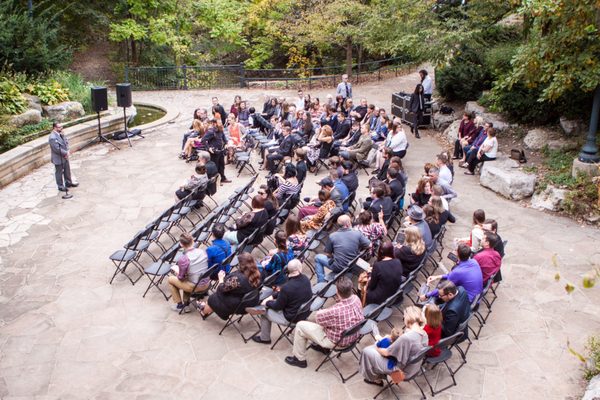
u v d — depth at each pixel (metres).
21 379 6.89
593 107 11.67
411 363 6.25
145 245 9.46
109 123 17.16
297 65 29.70
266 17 27.73
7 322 8.02
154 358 7.26
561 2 10.30
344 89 19.00
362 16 22.44
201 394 6.62
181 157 15.10
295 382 6.83
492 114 15.62
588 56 10.94
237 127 14.90
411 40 16.77
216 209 10.49
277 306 7.16
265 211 9.36
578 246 10.18
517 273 9.31
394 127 13.70
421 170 14.09
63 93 17.67
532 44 11.67
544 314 8.22
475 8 16.69
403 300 8.44
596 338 7.57
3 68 17.12
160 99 22.84
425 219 9.09
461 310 6.77
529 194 12.14
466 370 7.05
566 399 6.54
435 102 18.70
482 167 13.43
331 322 6.72
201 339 7.66
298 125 15.41
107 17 25.80
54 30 19.66
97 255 9.97
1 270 9.44
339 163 11.28
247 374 6.96
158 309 8.38
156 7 26.34
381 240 9.03
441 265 8.61
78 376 6.94
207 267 8.27
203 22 27.34
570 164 12.51
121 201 12.31
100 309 8.35
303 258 9.10
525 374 6.97
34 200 12.35
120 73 26.11
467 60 17.45
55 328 7.89
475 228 8.68
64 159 12.65
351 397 6.57
